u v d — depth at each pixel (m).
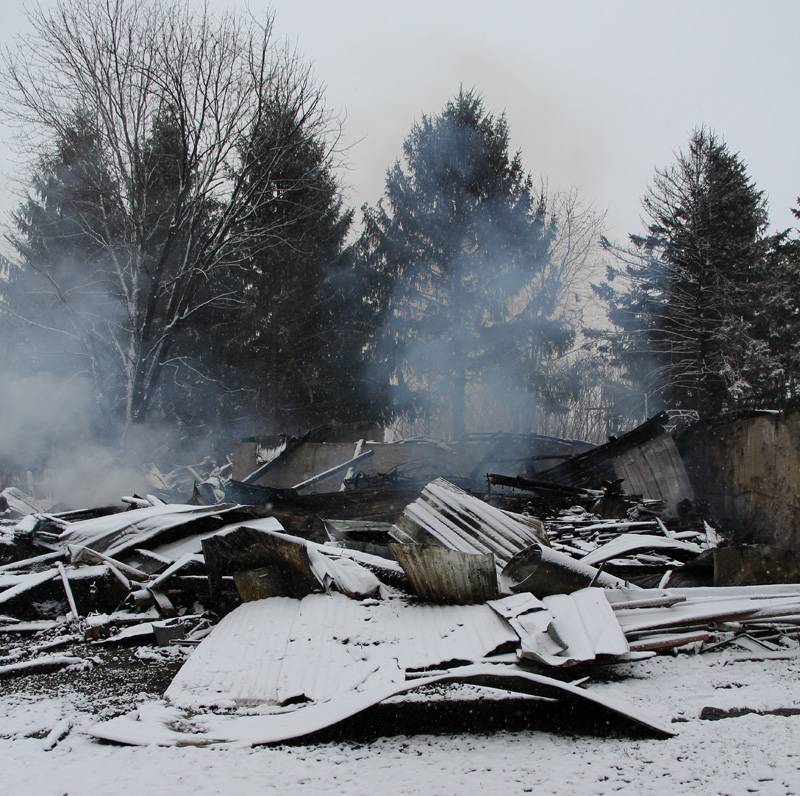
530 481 12.07
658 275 28.91
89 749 3.98
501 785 3.32
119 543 8.26
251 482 18.25
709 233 28.17
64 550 8.45
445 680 4.23
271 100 23.05
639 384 29.61
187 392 28.34
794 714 4.29
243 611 6.29
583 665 4.96
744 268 28.34
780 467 10.37
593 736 4.09
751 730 3.95
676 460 12.68
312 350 29.61
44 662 5.89
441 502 7.83
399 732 4.22
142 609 7.44
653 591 6.35
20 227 25.64
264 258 28.45
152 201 24.16
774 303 27.62
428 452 17.95
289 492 11.25
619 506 11.25
